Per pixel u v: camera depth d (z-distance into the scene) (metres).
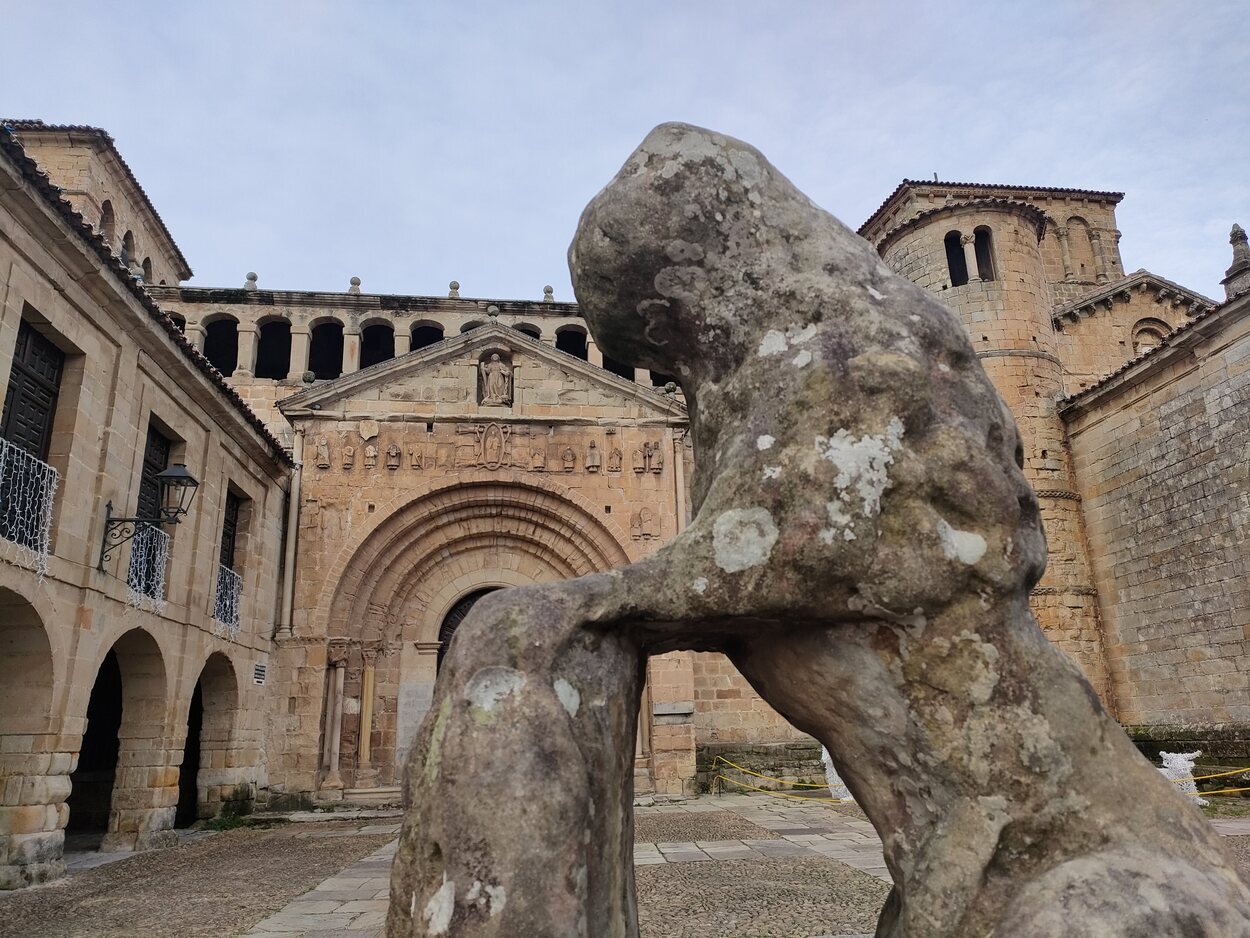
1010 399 25.38
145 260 32.12
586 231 3.56
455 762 2.41
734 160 3.44
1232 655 19.20
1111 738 2.71
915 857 2.78
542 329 31.09
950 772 2.67
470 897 2.27
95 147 27.56
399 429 22.72
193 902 9.72
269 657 20.48
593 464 23.03
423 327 30.33
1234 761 18.55
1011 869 2.55
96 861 13.10
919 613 2.73
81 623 12.40
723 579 2.77
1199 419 20.31
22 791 11.27
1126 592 22.61
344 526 21.83
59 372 12.80
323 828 17.33
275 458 20.56
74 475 12.52
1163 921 2.26
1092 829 2.54
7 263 11.16
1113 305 30.48
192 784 19.52
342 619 21.45
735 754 23.34
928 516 2.75
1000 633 2.72
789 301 3.15
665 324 3.53
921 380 2.88
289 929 8.25
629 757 2.90
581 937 2.32
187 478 14.18
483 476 22.61
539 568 23.34
